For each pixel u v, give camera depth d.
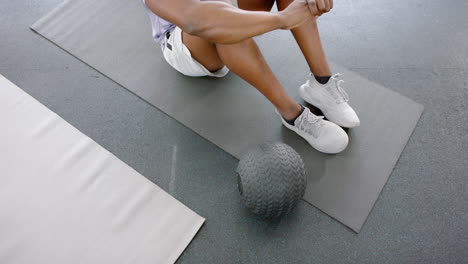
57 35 1.83
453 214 1.33
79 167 1.44
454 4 1.89
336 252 1.27
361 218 1.32
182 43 1.29
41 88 1.67
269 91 1.27
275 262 1.25
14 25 1.87
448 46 1.76
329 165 1.43
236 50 1.13
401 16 1.87
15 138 1.51
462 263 1.23
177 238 1.29
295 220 1.33
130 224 1.31
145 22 1.86
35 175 1.42
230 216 1.34
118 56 1.75
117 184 1.40
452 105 1.58
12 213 1.33
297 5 0.96
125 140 1.53
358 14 1.88
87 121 1.58
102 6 1.92
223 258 1.26
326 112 1.49
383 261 1.25
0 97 1.63
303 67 1.70
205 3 0.89
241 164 1.21
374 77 1.68
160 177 1.43
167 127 1.55
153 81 1.67
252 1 1.29
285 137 1.50
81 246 1.26
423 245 1.27
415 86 1.64
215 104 1.59
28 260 1.23
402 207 1.34
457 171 1.42
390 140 1.49
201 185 1.41
